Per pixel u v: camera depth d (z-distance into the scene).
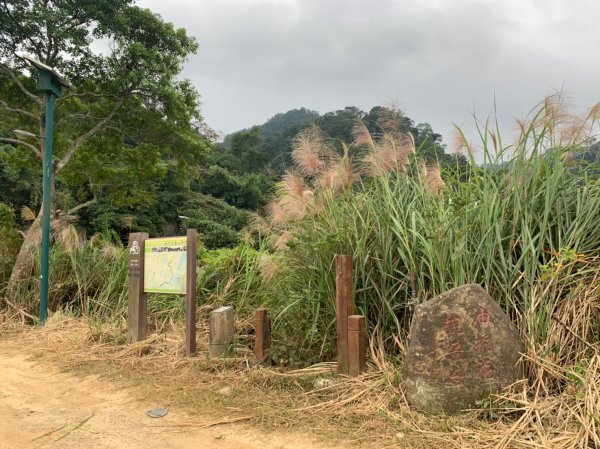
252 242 7.81
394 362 4.65
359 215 5.18
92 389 5.08
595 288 4.18
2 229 11.38
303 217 5.61
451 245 4.55
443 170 5.43
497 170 4.89
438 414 3.78
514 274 4.29
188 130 15.12
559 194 4.62
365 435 3.60
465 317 3.86
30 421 4.21
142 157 14.93
